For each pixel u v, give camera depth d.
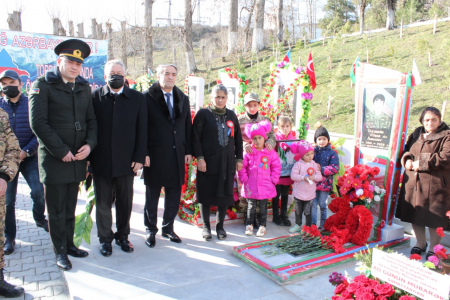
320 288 3.11
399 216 3.95
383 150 4.11
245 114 4.80
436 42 13.24
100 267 3.43
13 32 8.33
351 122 10.13
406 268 2.08
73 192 3.50
